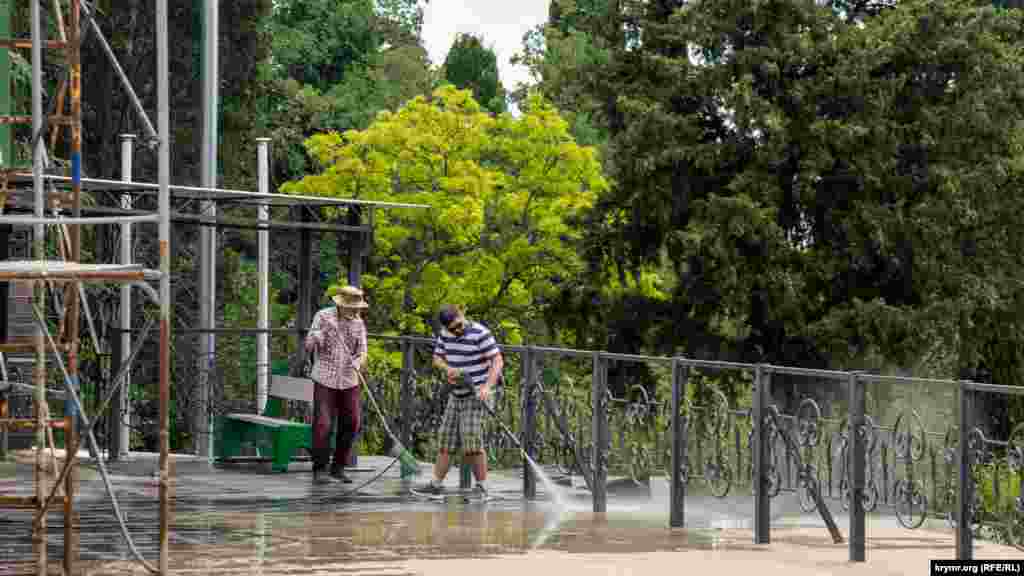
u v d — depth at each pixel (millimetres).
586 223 40812
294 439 17219
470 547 10883
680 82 40500
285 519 12562
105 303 22891
